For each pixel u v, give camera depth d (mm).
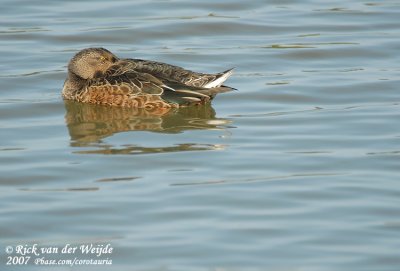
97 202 15156
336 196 15344
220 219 14609
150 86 19500
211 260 13469
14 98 20078
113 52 22500
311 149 17266
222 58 22203
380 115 18891
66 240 14070
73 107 19688
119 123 18781
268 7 25375
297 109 19375
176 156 16922
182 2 25516
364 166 16500
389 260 13406
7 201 15242
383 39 23266
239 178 16016
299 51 22547
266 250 13703
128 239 14055
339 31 23781
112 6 25172
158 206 15008
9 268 13477
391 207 14930
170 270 13242
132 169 16406
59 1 25484
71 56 22281
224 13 24891
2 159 16875
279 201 15180
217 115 19109
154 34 23562
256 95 20078
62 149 17344
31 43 22984
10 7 24984
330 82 20719
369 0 25812
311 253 13609
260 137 17844
